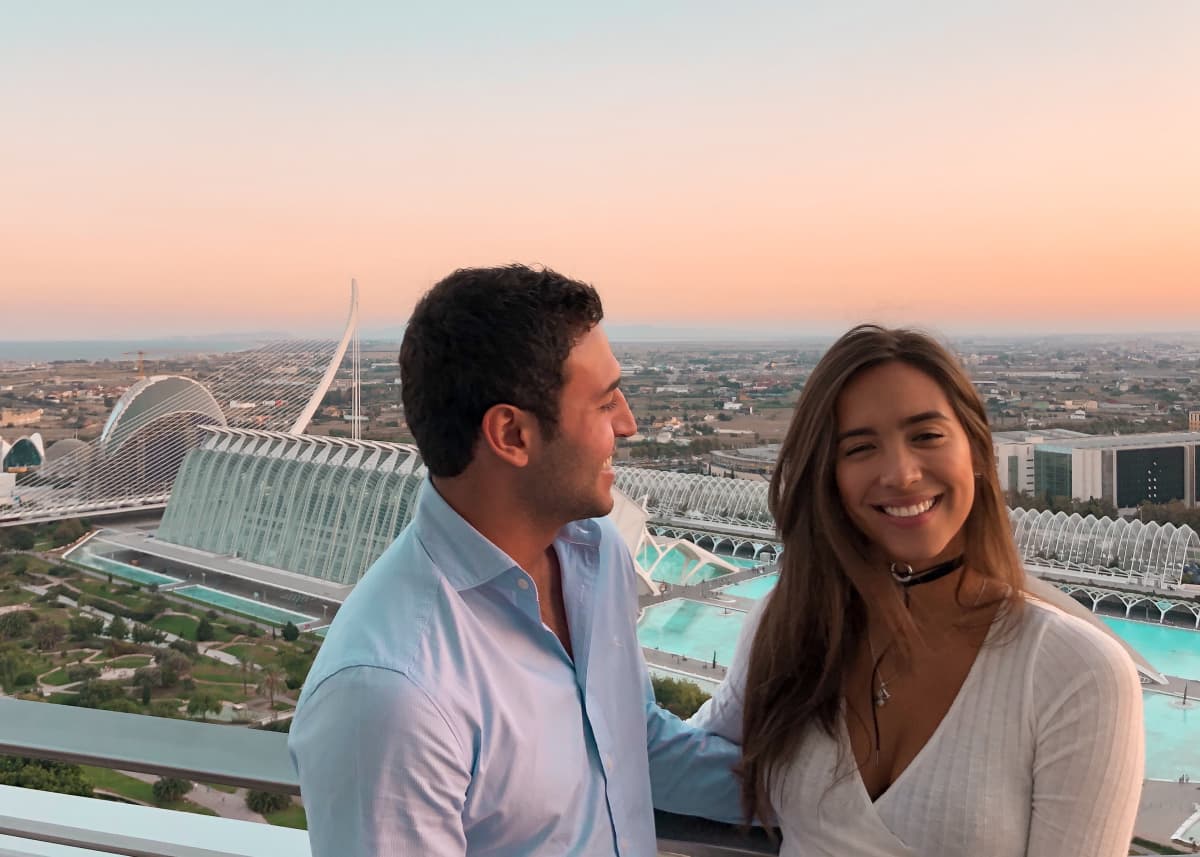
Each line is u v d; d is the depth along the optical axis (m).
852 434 0.99
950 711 0.97
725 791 1.19
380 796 0.81
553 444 0.92
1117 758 0.88
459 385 0.90
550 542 1.00
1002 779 0.93
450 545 0.94
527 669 0.95
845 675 1.06
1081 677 0.90
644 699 1.18
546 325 0.89
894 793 0.99
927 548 0.97
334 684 0.83
